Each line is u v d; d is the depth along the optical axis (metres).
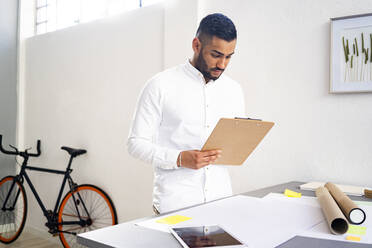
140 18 2.78
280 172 2.06
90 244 0.83
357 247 0.79
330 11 1.91
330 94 1.90
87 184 3.01
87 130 3.16
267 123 1.33
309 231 0.91
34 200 3.63
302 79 2.00
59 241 3.35
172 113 1.48
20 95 3.80
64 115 3.37
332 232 0.88
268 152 2.11
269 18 2.12
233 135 1.28
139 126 1.44
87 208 3.11
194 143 1.48
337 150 1.88
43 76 3.60
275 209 1.15
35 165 3.65
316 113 1.95
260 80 2.14
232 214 1.07
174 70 1.53
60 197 3.07
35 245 3.29
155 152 1.37
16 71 3.79
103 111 3.03
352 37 1.82
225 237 0.82
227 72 2.28
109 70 2.99
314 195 1.43
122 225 0.95
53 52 3.50
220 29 1.37
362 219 0.98
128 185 2.82
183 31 2.43
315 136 1.95
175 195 1.43
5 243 3.35
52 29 3.71
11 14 3.76
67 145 3.33
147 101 1.46
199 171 1.46
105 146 3.01
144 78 2.74
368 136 1.79
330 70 1.88
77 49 3.27
